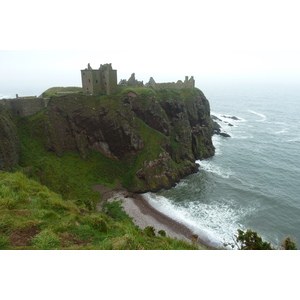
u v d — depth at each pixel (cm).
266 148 8962
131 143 6156
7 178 1761
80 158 5775
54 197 1759
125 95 6606
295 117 15588
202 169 6950
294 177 6425
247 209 4844
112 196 5122
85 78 6456
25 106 5550
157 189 5644
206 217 4556
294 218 4581
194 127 8306
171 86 8606
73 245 1078
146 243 1293
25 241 1023
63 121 5769
